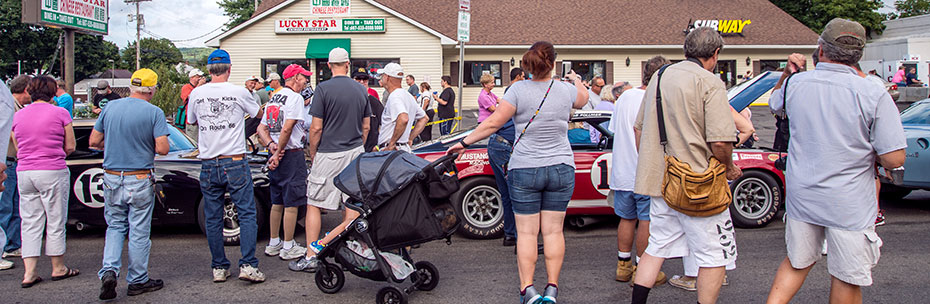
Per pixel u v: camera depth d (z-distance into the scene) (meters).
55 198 4.99
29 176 4.86
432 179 4.26
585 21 25.84
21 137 4.87
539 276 5.13
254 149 7.50
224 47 22.45
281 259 5.77
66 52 12.75
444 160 4.29
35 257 4.98
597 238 6.47
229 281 5.09
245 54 22.50
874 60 29.50
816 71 3.32
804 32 25.95
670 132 3.41
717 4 27.52
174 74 37.28
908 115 8.30
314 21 22.44
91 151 6.55
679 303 4.38
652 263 3.63
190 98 4.91
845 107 3.14
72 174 6.41
